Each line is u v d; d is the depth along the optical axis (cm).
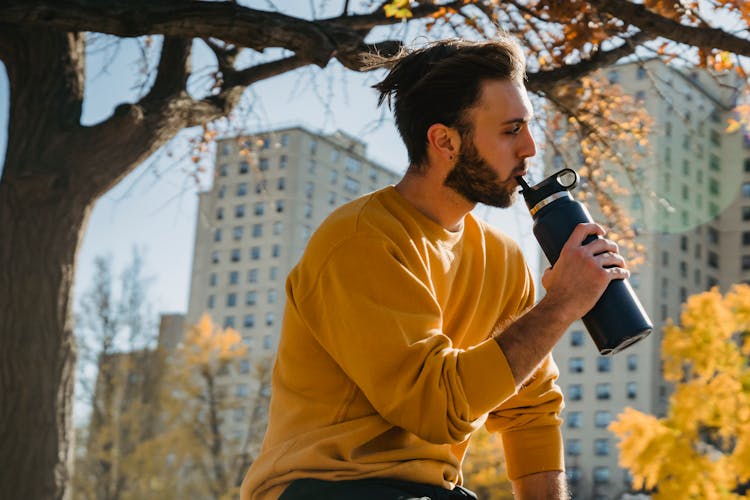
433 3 595
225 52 729
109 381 3456
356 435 159
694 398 999
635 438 1022
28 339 661
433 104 167
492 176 166
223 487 3472
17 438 648
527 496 195
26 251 672
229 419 4259
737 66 500
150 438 3519
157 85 721
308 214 7625
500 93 165
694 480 984
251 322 7738
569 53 536
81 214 693
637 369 6425
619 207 748
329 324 160
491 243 187
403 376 152
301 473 159
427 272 165
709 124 6725
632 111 749
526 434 196
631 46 544
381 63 196
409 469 159
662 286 6569
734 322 1002
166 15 487
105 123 696
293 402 166
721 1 471
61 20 475
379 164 7538
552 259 165
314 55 504
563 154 752
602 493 6312
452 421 151
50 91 707
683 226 6688
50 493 654
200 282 7975
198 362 3597
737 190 6838
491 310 186
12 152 699
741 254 7031
